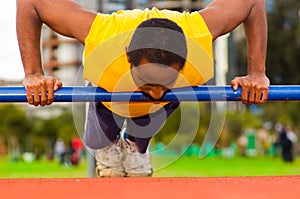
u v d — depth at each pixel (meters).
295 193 3.19
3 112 50.78
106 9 12.03
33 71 4.92
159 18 4.62
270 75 41.31
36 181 3.79
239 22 4.91
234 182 3.60
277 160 24.20
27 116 51.12
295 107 41.97
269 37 40.88
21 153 43.69
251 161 22.53
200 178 3.95
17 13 4.90
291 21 41.56
